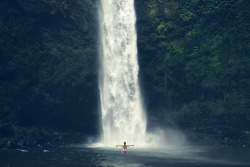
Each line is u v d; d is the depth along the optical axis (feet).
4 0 133.28
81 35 146.51
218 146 127.95
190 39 142.92
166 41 146.00
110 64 146.61
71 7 145.18
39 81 134.62
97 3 151.94
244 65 134.31
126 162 75.66
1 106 125.80
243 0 140.67
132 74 146.82
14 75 132.05
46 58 137.28
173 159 83.20
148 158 84.69
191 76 139.13
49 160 79.36
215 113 133.08
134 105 144.36
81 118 139.85
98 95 141.59
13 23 133.39
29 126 133.18
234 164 75.20
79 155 90.74
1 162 75.77
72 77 138.21
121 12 151.94
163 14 148.25
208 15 142.82
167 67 142.82
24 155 90.48
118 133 142.10
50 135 131.64
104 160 79.46
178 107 140.05
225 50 138.00
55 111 135.85
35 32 137.39
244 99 131.54
